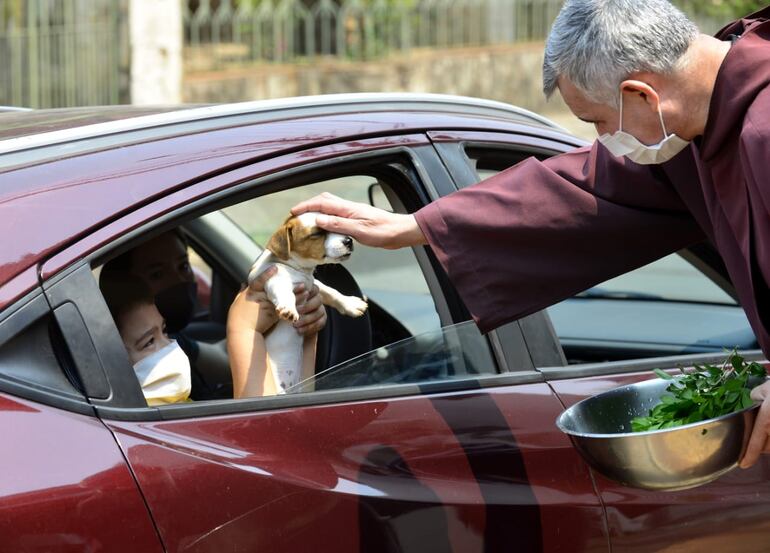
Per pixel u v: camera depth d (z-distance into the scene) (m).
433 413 2.47
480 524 2.42
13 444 1.94
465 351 2.70
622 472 2.24
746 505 2.83
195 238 3.91
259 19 13.80
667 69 2.32
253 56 13.83
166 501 2.04
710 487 2.78
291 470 2.20
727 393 2.32
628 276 4.67
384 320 3.07
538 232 2.70
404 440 2.39
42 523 1.90
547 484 2.54
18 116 2.80
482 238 2.68
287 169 2.46
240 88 13.30
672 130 2.39
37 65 12.33
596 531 2.60
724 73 2.33
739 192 2.40
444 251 2.66
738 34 2.50
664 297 4.15
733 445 2.23
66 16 12.21
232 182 2.36
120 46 12.05
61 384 2.05
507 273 2.68
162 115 2.53
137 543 1.99
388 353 2.62
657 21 2.32
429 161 2.77
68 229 2.14
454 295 2.80
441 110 2.96
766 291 2.43
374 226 2.64
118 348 2.13
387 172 2.71
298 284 2.64
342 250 2.61
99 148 2.36
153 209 2.23
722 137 2.37
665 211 2.76
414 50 15.09
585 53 2.34
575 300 4.15
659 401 2.51
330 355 2.76
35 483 1.92
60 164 2.28
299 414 2.30
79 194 2.20
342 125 2.67
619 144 2.46
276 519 2.15
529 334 2.76
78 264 2.12
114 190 2.23
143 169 2.30
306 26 14.05
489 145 2.95
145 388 2.60
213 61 13.59
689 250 3.60
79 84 12.27
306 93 13.80
